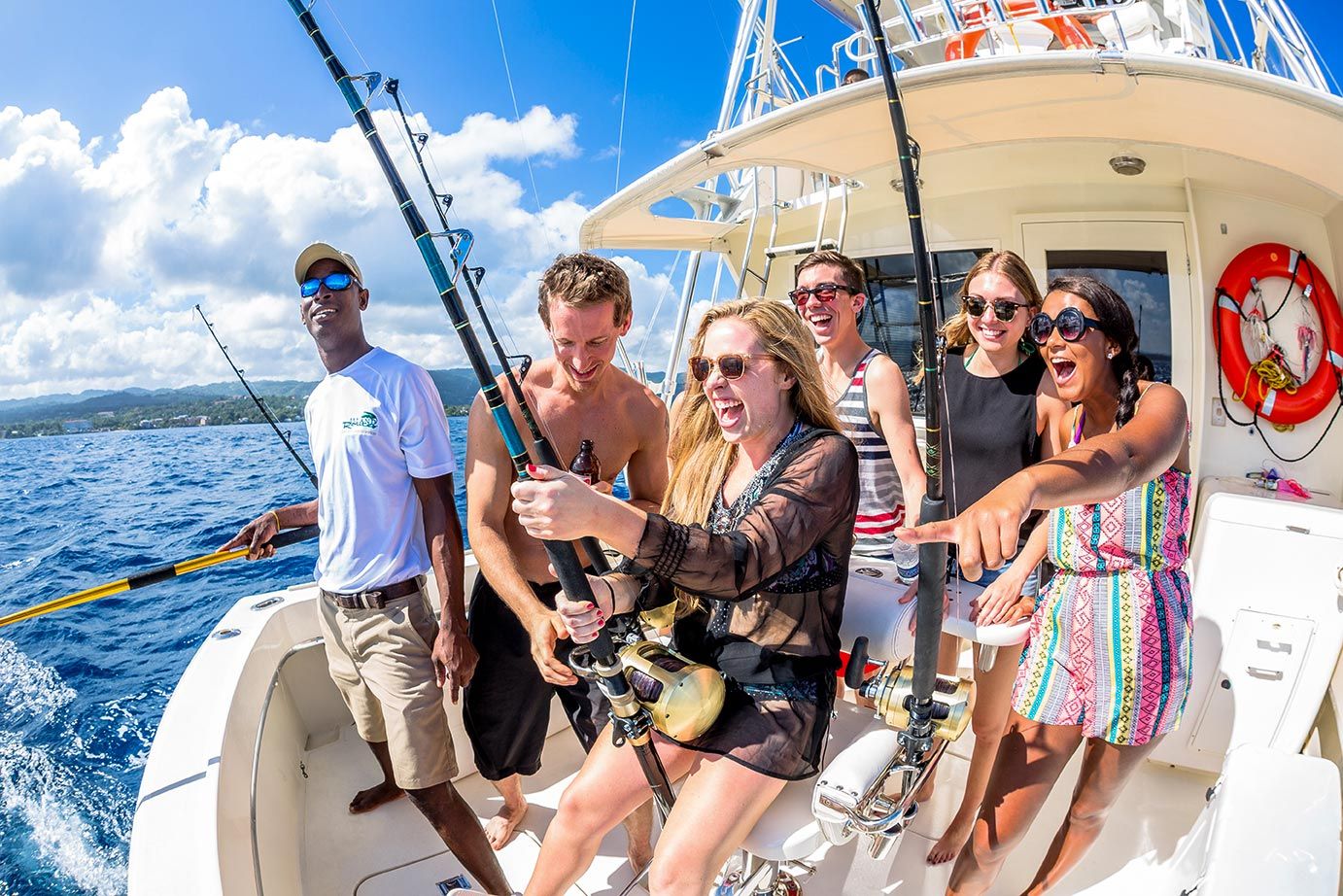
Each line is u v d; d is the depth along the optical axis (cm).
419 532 208
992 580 219
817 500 141
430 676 202
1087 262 364
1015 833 176
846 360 237
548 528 116
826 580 149
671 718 135
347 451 198
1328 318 343
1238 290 347
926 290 106
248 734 198
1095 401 173
